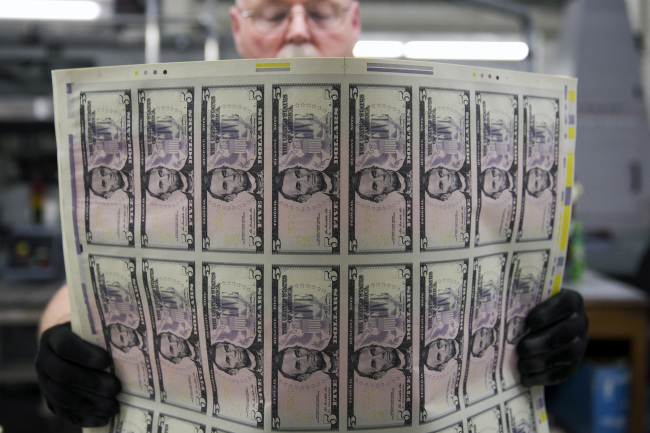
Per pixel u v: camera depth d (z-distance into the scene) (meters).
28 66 1.76
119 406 0.47
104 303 0.45
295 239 0.40
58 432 1.64
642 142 2.11
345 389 0.41
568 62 2.18
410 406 0.42
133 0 1.81
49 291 1.56
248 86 0.39
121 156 0.42
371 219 0.40
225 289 0.41
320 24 0.70
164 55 1.75
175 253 0.42
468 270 0.43
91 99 0.42
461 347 0.44
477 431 0.46
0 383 1.69
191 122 0.41
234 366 0.42
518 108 0.44
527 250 0.47
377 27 3.95
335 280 0.40
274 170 0.40
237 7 0.76
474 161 0.42
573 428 1.69
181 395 0.44
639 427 1.54
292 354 0.41
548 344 0.49
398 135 0.40
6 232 1.97
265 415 0.41
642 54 2.48
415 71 0.40
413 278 0.41
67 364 0.47
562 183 0.48
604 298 1.51
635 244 2.08
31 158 1.96
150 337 0.44
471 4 1.68
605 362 1.64
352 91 0.39
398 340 0.41
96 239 0.44
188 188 0.41
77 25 1.68
